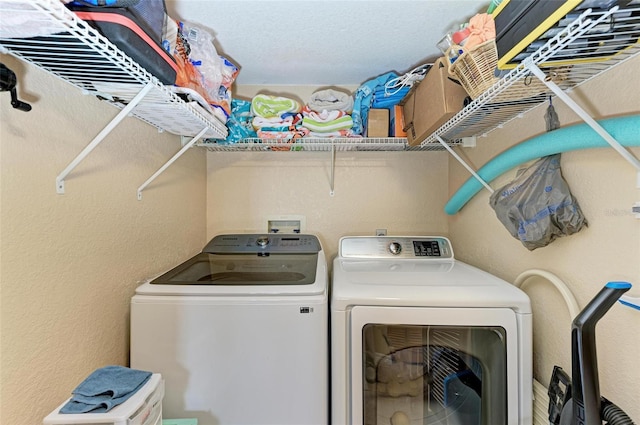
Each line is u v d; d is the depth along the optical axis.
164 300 1.07
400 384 1.08
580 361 0.69
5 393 0.68
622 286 0.64
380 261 1.62
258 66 1.70
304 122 1.71
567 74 0.83
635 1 0.53
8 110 0.68
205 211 2.00
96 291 0.98
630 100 0.76
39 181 0.77
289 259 1.64
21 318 0.72
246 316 1.07
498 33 0.79
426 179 2.05
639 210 0.75
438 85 1.24
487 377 1.05
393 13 1.23
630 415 0.77
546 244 0.99
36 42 0.64
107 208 1.03
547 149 0.97
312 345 1.07
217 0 1.15
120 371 0.89
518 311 1.03
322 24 1.31
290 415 1.07
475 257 1.65
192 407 1.06
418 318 1.03
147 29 0.81
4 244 0.68
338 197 2.04
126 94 0.94
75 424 0.73
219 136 1.49
